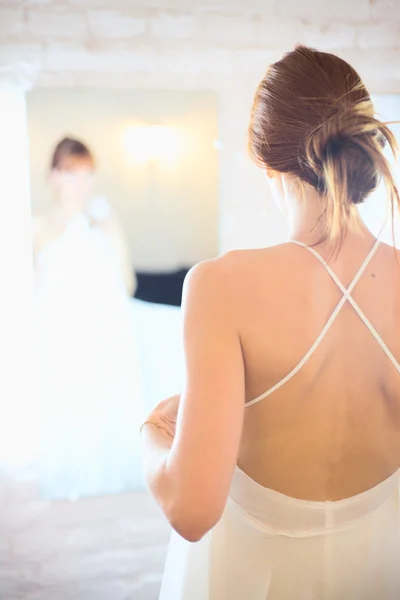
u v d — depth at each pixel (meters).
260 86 0.76
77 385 1.71
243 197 1.74
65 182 1.64
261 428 0.75
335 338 0.72
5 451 1.73
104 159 1.65
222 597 0.84
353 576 0.82
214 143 1.71
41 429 1.72
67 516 1.79
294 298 0.71
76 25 1.63
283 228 1.77
